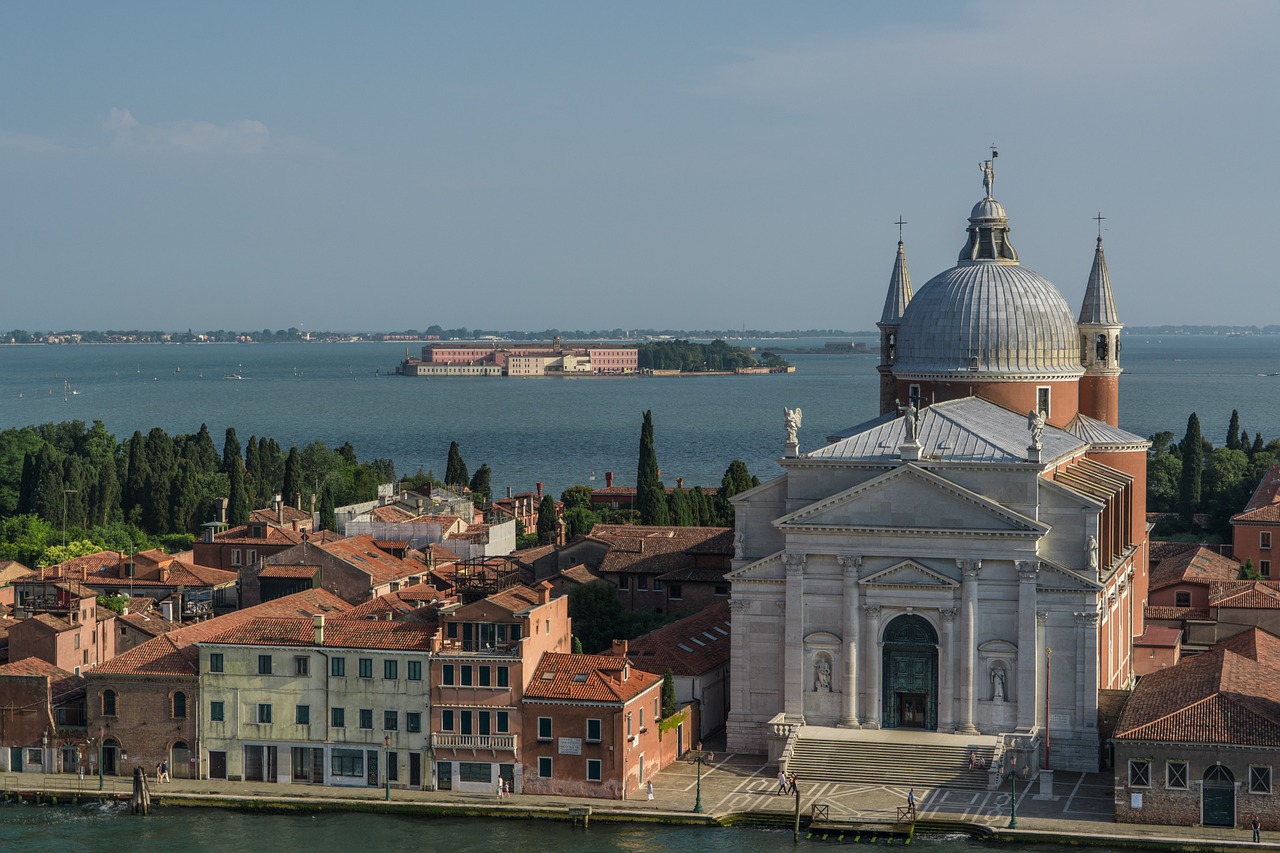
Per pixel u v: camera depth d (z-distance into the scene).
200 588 199.38
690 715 146.88
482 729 133.50
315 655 136.00
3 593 193.88
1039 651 137.00
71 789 135.00
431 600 163.38
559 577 187.50
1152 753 121.50
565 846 120.81
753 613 145.62
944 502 138.25
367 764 135.62
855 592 140.62
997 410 162.62
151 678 139.00
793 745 138.38
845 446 146.25
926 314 170.12
